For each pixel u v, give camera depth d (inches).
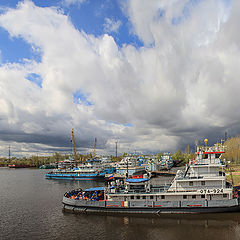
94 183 3575.3
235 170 3344.0
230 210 1460.4
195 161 1577.3
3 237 1274.6
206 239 1163.3
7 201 2250.2
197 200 1487.5
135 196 1583.4
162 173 4448.8
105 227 1365.7
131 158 4857.3
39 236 1275.8
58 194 2610.7
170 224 1362.0
